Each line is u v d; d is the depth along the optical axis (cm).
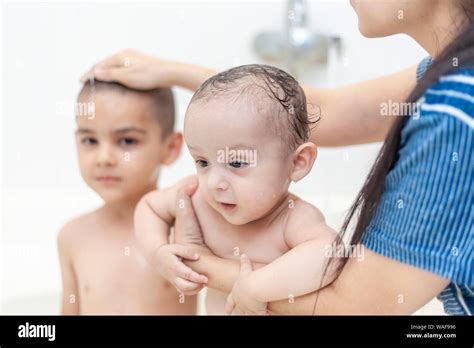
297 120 58
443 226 46
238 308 57
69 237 88
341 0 117
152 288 81
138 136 80
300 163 58
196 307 84
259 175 56
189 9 133
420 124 48
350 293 51
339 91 75
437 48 55
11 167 135
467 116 46
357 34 114
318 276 53
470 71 48
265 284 54
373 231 51
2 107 135
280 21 129
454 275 45
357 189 78
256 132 55
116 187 81
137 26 133
